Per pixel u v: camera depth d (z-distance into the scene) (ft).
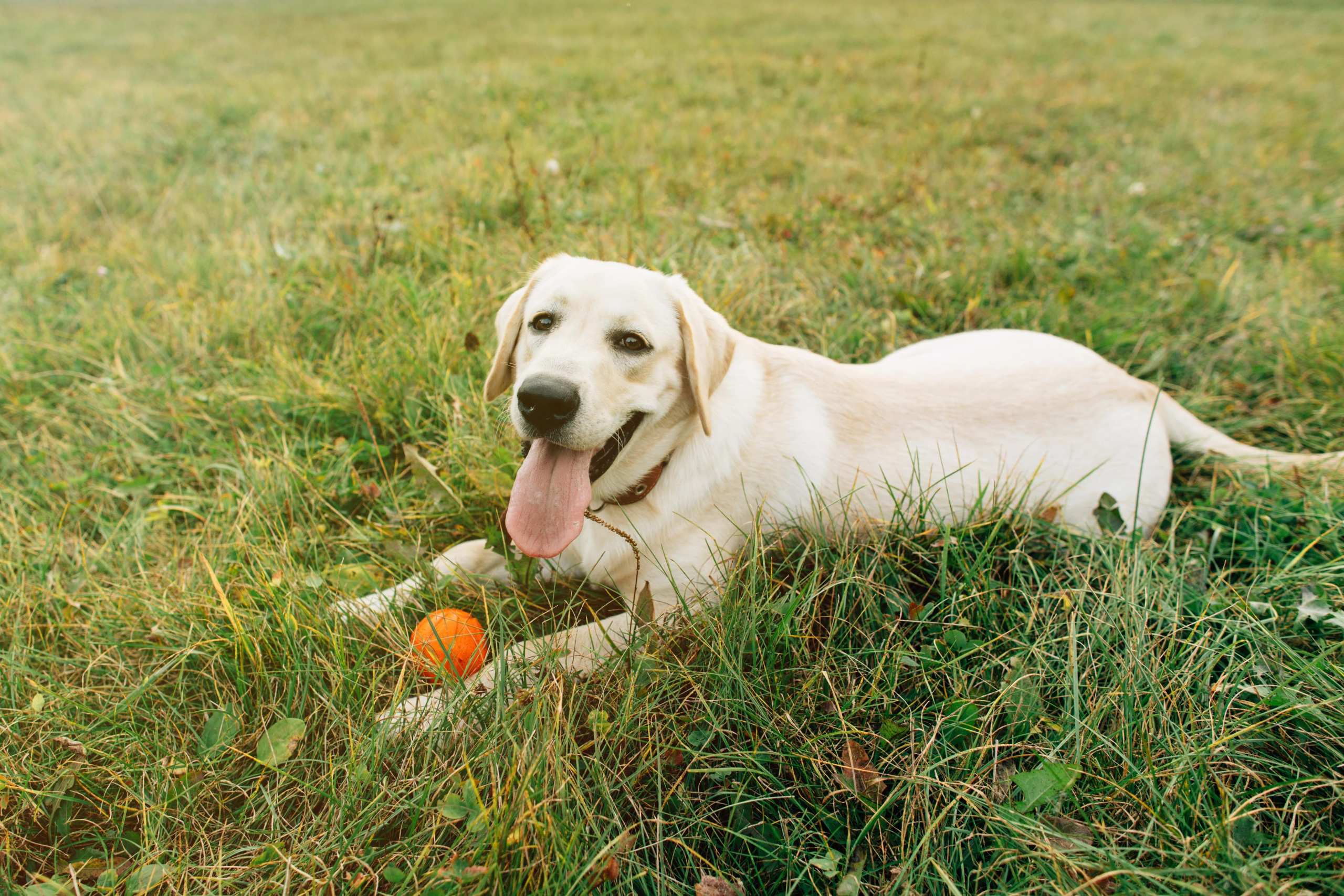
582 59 31.73
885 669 6.45
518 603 7.39
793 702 6.17
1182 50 38.24
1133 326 11.84
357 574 7.34
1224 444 9.11
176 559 7.82
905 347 10.75
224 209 15.79
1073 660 6.03
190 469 9.32
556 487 6.63
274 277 12.81
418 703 6.18
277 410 10.00
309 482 8.45
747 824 5.61
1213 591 6.97
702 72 29.17
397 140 20.80
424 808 5.34
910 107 24.61
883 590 7.08
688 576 7.34
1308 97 27.91
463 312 11.14
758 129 21.26
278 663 6.56
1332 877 4.83
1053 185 17.97
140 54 37.11
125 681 6.57
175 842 5.45
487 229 14.55
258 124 22.03
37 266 13.69
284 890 4.89
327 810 5.63
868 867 5.43
